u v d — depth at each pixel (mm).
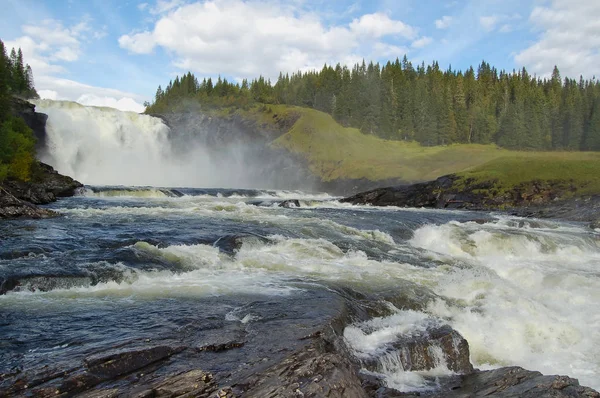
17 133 42375
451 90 139875
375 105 134875
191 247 18000
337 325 10250
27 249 16312
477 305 13945
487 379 8758
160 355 7910
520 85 149500
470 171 59562
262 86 169625
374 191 60156
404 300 13352
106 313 10516
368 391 7918
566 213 42281
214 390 6633
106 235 20391
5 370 7168
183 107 150750
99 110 98688
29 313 10445
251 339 8922
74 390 6605
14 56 104750
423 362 9703
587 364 10984
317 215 33938
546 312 14070
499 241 25125
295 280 14508
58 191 44938
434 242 25578
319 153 110375
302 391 6555
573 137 116000
